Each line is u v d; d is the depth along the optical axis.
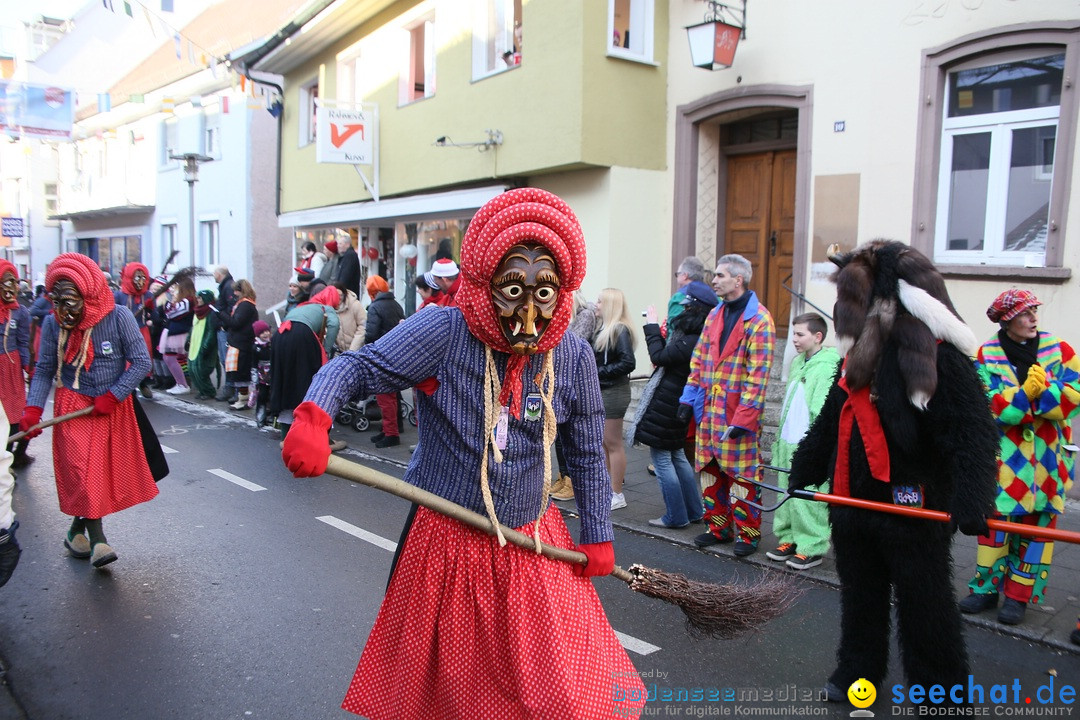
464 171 11.21
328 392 2.24
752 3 8.85
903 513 3.02
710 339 5.31
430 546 2.39
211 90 19.94
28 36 22.31
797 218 8.57
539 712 2.25
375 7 12.84
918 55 7.54
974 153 7.38
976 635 4.20
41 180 30.31
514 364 2.35
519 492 2.39
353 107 12.91
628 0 9.74
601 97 9.41
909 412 3.00
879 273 3.12
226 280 13.03
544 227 2.22
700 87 9.54
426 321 2.35
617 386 6.22
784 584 3.22
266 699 3.48
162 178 22.59
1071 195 6.65
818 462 3.44
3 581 3.85
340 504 6.52
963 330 2.94
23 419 4.82
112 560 4.96
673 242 9.96
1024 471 4.18
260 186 19.00
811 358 5.09
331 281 12.22
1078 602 4.57
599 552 2.50
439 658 2.36
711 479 5.44
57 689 3.58
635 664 3.83
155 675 3.70
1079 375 4.17
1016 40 6.89
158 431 9.62
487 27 10.84
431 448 2.44
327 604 4.49
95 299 4.88
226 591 4.67
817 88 8.34
